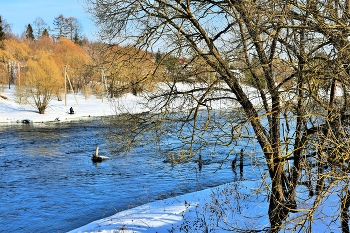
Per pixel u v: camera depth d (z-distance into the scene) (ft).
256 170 65.57
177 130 31.24
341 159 21.83
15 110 176.45
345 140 21.93
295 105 25.43
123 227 38.42
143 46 31.17
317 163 24.89
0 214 49.85
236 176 62.69
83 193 58.75
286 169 29.25
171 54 30.96
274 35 26.05
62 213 50.19
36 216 49.26
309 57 25.00
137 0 29.84
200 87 31.22
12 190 60.75
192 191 57.06
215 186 57.88
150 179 65.05
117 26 31.73
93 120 157.99
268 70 26.32
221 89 28.89
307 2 24.93
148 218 40.98
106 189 60.54
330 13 23.57
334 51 23.22
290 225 28.12
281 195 27.20
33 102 192.54
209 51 28.89
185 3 30.37
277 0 23.61
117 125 33.45
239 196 45.19
